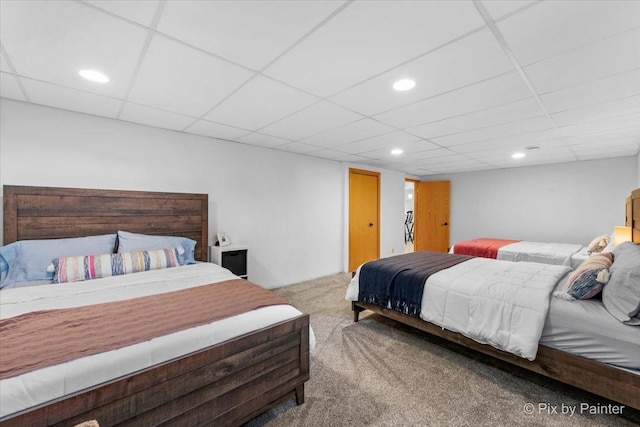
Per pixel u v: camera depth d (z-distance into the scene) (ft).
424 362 7.41
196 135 11.14
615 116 8.43
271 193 13.65
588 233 15.70
